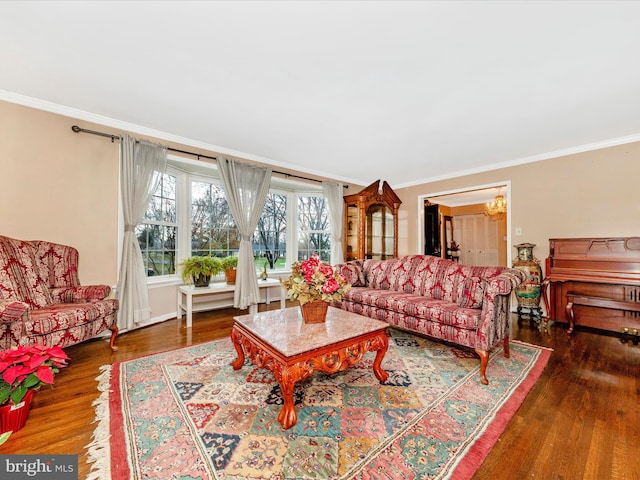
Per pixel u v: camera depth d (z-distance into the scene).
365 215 5.07
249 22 1.60
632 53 1.81
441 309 2.37
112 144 2.97
